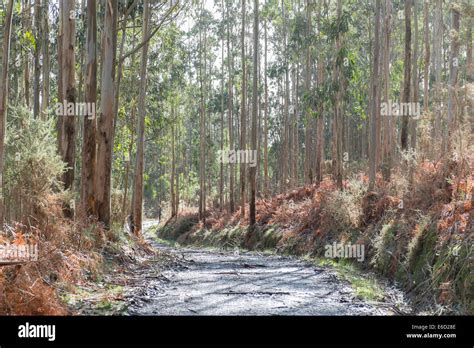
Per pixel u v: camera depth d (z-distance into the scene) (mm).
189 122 55969
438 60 26266
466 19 18281
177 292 10328
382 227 15469
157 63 29938
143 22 22125
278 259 18984
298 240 21938
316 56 29734
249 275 13289
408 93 18422
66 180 14109
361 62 32656
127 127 32344
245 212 32344
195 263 16359
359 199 19078
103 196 14734
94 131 14664
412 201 14578
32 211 11000
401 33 34125
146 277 12273
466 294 8602
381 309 9156
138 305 8859
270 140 52281
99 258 11992
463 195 11555
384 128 28234
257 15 26109
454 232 10453
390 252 13000
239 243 28031
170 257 17391
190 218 42844
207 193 54938
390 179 19625
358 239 16719
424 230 11938
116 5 15008
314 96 23734
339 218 18922
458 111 14016
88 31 14492
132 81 29141
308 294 10422
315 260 18094
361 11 28922
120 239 15086
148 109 31000
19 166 11422
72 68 14500
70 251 10547
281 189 36219
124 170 38281
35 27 20203
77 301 8609
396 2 31516
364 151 34000
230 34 39688
